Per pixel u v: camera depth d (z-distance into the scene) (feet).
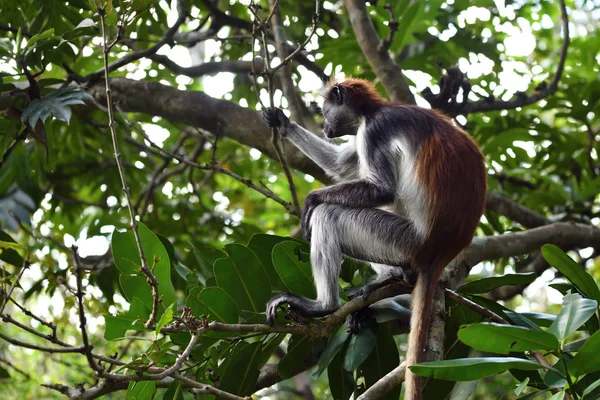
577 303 16.56
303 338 21.35
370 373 21.42
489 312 20.18
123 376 15.19
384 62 29.84
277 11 29.94
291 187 23.04
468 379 15.30
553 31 49.11
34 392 48.39
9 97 28.91
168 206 42.14
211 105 30.30
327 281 21.30
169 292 19.11
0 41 24.23
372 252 22.07
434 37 35.12
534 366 15.19
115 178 41.01
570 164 36.68
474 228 21.58
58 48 26.16
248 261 21.21
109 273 34.60
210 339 20.34
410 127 23.09
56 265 36.52
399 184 22.74
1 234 27.14
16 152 35.96
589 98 34.94
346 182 23.06
